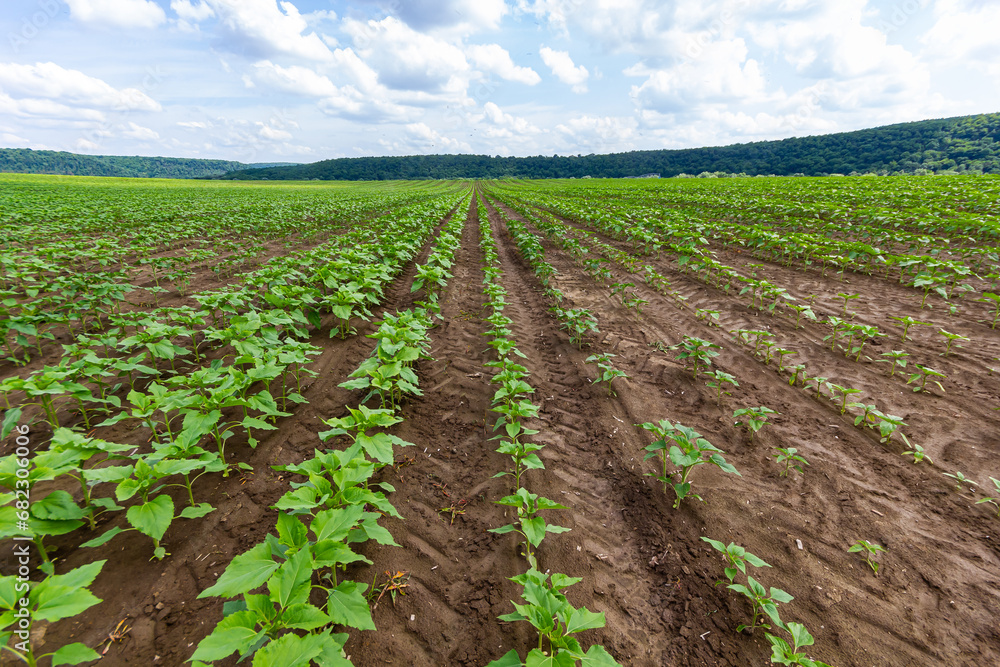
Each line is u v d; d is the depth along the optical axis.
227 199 43.06
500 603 3.10
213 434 4.78
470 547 3.60
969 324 7.64
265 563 2.48
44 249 10.93
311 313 7.84
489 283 9.88
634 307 10.06
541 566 3.42
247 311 8.52
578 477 4.51
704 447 3.88
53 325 8.19
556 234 18.84
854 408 5.44
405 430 5.23
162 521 3.06
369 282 8.77
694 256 11.83
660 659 2.74
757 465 4.54
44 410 5.19
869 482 4.21
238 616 2.15
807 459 4.57
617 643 2.83
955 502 3.90
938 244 12.67
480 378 6.69
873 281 10.62
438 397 6.09
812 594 3.13
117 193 47.34
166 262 12.38
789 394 5.90
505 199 49.09
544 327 9.02
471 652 2.77
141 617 2.85
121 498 2.96
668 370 6.77
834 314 8.65
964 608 2.99
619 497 4.20
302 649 2.03
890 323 7.98
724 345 7.59
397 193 63.28
